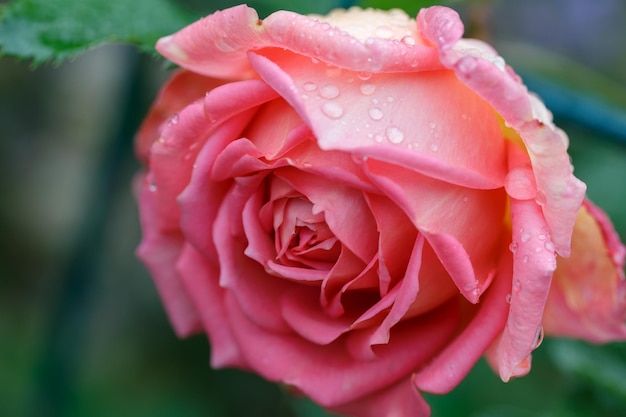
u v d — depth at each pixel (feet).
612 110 1.07
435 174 0.84
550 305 0.94
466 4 1.09
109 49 1.94
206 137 0.90
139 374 1.86
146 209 0.99
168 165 0.92
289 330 0.94
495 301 0.89
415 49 0.85
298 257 0.90
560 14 1.72
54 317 1.24
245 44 0.88
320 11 1.03
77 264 1.22
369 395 0.94
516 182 0.86
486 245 0.88
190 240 0.93
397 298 0.86
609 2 1.71
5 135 2.02
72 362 1.25
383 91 0.85
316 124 0.83
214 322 0.98
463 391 1.31
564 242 0.85
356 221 0.87
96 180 1.20
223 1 1.15
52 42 0.97
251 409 1.81
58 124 2.03
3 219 2.06
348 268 0.89
